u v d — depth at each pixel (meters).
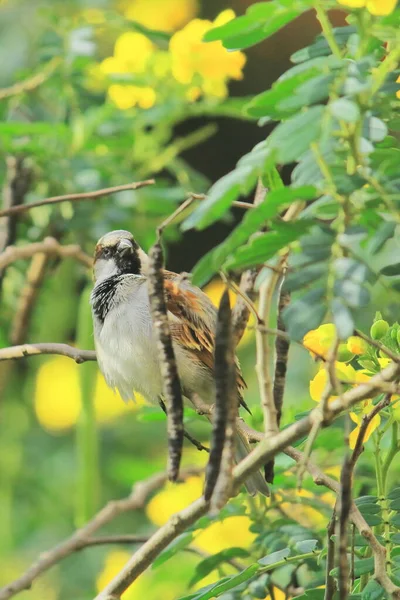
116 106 11.51
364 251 5.29
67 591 12.77
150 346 9.09
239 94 18.03
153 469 11.59
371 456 8.48
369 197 4.87
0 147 11.14
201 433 12.16
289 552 6.86
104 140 11.45
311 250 4.66
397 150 5.00
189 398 8.85
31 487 13.70
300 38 17.28
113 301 9.35
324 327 5.92
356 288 4.47
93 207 11.45
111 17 11.56
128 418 14.34
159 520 10.34
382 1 4.98
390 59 4.70
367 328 7.04
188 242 18.45
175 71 11.35
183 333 9.27
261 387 6.29
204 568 7.73
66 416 13.80
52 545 13.35
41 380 13.88
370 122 4.75
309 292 4.54
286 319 4.50
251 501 8.05
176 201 11.85
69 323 12.93
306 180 4.75
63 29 11.72
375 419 6.31
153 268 5.83
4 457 13.70
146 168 11.99
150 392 9.33
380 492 6.41
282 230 4.79
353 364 6.93
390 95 5.25
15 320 11.70
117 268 9.78
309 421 5.12
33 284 11.53
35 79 11.45
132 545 12.93
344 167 4.74
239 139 19.08
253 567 6.61
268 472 6.84
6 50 14.12
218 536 9.63
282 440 5.25
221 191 4.52
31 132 10.73
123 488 13.60
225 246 4.78
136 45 11.59
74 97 11.73
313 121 4.45
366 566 5.96
